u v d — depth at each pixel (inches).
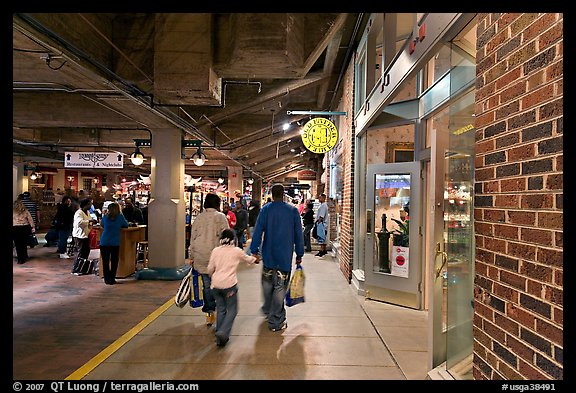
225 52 248.2
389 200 274.2
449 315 154.2
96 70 232.7
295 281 221.6
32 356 177.6
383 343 195.0
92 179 1136.8
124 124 398.3
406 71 178.2
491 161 100.2
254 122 543.5
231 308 193.9
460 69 150.9
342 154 435.5
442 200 159.0
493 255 98.2
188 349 185.9
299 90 446.0
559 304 74.4
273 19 227.5
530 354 82.9
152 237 364.2
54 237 584.7
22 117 394.0
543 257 79.3
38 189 914.7
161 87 247.1
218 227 224.8
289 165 1384.1
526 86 86.4
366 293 284.0
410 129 306.7
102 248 336.8
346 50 366.6
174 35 246.8
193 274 223.0
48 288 321.1
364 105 297.1
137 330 213.9
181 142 381.7
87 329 216.7
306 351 184.2
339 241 471.5
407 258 261.3
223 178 1043.3
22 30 165.6
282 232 218.4
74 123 401.4
